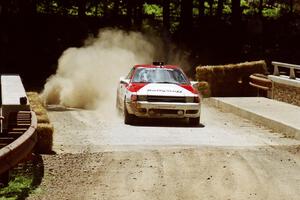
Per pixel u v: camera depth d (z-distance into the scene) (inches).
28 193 502.3
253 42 2593.5
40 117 730.2
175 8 2999.5
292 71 1286.9
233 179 572.7
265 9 3186.5
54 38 2399.1
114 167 621.0
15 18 2485.2
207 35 2516.0
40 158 658.2
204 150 724.0
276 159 678.5
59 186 534.9
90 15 2780.5
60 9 2738.7
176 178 573.0
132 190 524.4
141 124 975.0
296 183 561.9
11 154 449.4
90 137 821.2
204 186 541.6
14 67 2150.6
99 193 511.8
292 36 2691.9
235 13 2434.8
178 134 865.5
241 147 755.4
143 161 653.3
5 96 770.8
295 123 902.4
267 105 1194.6
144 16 2854.3
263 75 1481.3
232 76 1482.5
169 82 989.8
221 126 974.4
